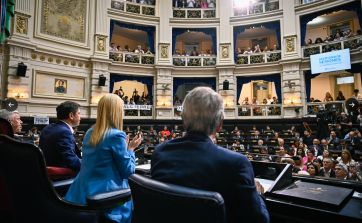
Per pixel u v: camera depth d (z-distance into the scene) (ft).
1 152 5.53
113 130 7.06
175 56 54.85
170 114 52.85
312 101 48.19
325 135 38.37
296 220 4.78
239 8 54.34
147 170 7.66
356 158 24.49
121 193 5.98
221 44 53.72
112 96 7.38
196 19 54.70
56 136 8.90
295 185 5.64
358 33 43.91
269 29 57.72
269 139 37.81
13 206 5.80
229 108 51.96
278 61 50.06
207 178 3.98
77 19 48.32
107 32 50.83
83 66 48.42
